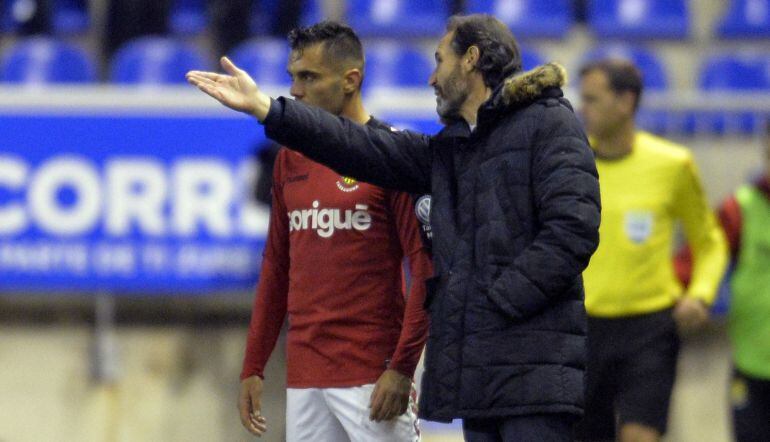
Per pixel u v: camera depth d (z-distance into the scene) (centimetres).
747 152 2775
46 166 2683
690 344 2802
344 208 1619
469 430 1478
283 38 3653
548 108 1429
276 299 1725
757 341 2408
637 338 2164
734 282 2425
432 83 1512
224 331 2766
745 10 4166
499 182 1426
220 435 2741
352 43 1631
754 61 3956
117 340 2767
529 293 1375
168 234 2695
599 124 2184
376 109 2677
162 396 2753
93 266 2695
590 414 2206
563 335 1400
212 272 2702
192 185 2691
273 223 1716
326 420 1652
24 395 2761
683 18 4141
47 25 3812
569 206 1385
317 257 1633
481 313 1401
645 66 3872
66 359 2764
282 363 2706
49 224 2688
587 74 2195
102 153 2689
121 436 2750
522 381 1384
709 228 2266
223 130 2691
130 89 2827
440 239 1449
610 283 2166
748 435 2419
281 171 1681
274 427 2703
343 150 1485
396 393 1571
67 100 2681
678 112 2783
